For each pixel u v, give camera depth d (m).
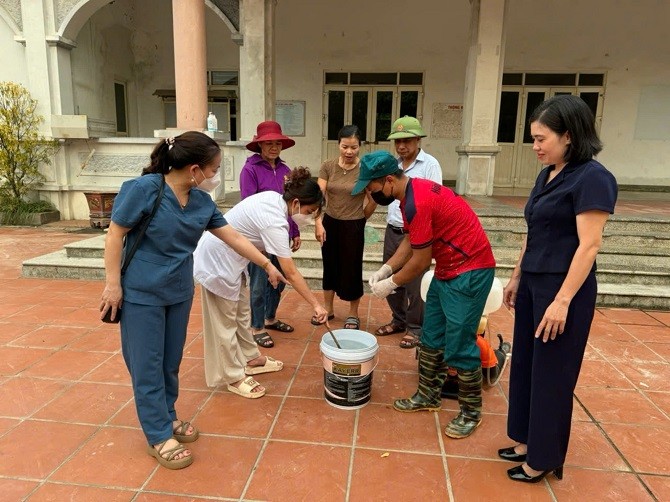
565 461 2.32
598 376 3.21
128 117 11.73
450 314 2.39
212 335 2.79
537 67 11.18
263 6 8.26
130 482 2.10
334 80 11.72
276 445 2.39
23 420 2.56
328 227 3.82
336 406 2.75
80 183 8.51
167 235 2.06
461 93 11.42
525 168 11.59
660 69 10.91
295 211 2.78
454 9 11.09
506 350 3.40
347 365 2.66
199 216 2.18
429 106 11.55
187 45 6.46
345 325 3.96
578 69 11.09
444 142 11.66
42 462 2.22
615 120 11.19
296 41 11.58
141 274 2.05
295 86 11.78
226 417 2.63
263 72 8.41
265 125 3.47
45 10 8.19
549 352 1.98
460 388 2.52
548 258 1.97
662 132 11.16
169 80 11.93
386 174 2.34
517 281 2.32
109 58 10.66
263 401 2.81
